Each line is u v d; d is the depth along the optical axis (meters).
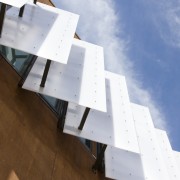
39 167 4.95
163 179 6.36
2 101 5.18
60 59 4.94
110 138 5.65
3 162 4.29
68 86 5.56
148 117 8.30
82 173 6.07
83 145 7.10
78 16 6.79
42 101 6.45
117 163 6.37
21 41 5.14
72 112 6.07
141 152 6.93
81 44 7.29
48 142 5.70
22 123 5.29
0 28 5.06
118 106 6.70
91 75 6.09
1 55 6.08
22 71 6.52
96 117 6.11
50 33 5.66
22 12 5.79
